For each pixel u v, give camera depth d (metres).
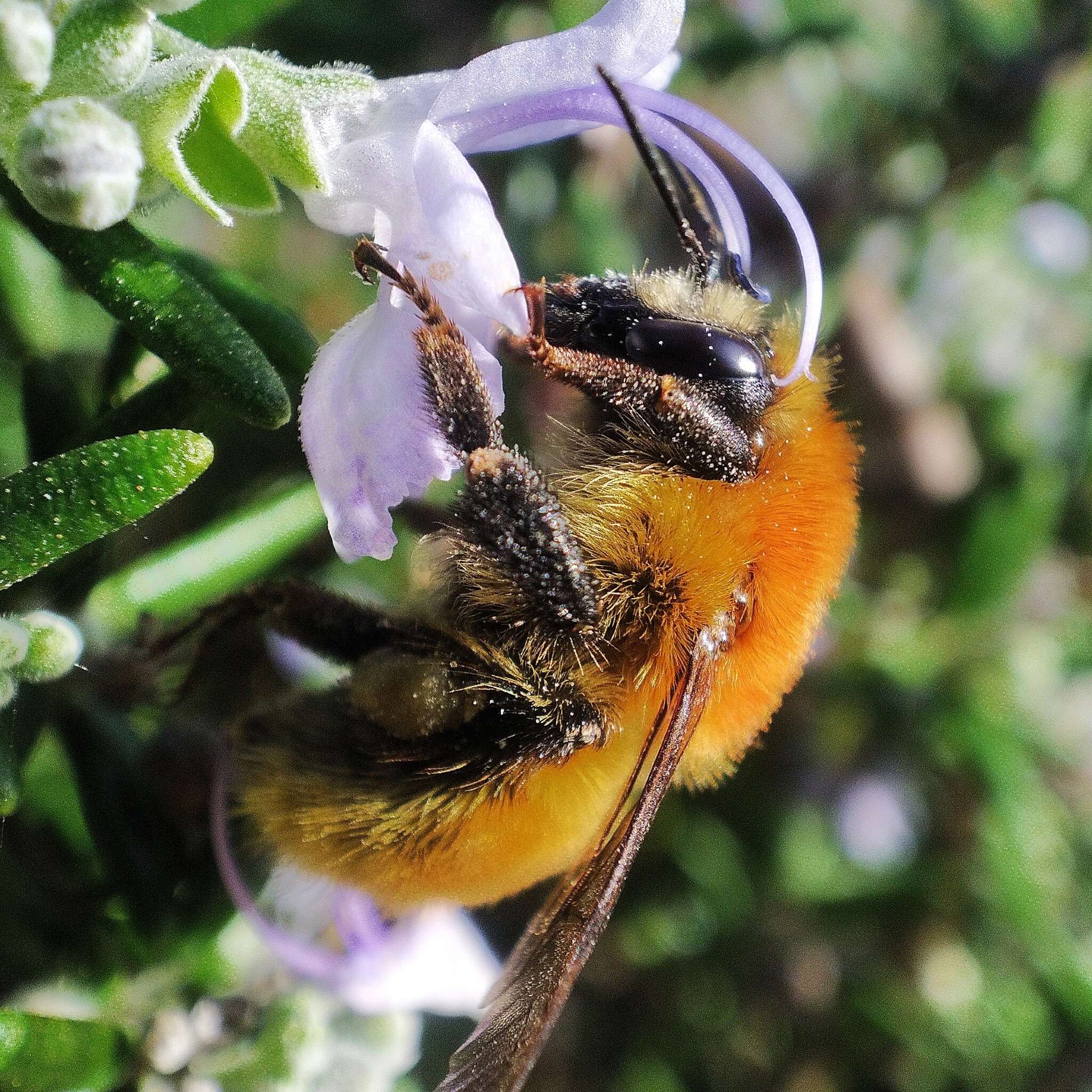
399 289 0.05
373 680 0.06
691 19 0.08
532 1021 0.05
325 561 0.06
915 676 0.08
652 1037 0.08
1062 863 0.08
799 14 0.08
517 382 0.06
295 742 0.06
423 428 0.05
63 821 0.06
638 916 0.08
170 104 0.05
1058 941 0.08
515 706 0.06
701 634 0.06
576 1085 0.08
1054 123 0.09
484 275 0.05
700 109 0.05
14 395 0.06
